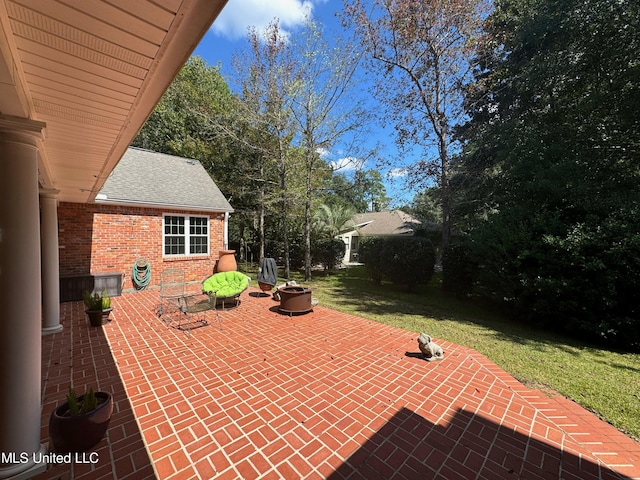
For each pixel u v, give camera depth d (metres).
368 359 3.99
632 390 3.38
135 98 2.06
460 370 3.76
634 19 6.19
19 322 2.00
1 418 1.95
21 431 2.00
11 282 1.97
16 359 1.98
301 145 11.06
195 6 1.19
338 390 3.15
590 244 5.07
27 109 1.99
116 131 2.63
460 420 2.70
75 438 2.11
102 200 7.56
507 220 6.64
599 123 6.70
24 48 1.47
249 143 11.77
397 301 8.18
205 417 2.63
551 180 6.35
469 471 2.09
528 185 6.76
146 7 1.20
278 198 11.45
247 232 17.38
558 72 7.74
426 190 12.17
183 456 2.17
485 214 12.00
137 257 8.45
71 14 1.23
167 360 3.82
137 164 9.96
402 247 9.50
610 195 5.80
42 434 2.42
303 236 14.17
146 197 8.55
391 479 2.00
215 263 10.34
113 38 1.41
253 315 6.11
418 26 9.70
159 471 2.03
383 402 2.95
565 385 3.46
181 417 2.62
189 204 9.30
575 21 7.12
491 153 10.30
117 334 4.79
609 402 3.10
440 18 9.51
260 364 3.74
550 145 7.26
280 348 4.30
